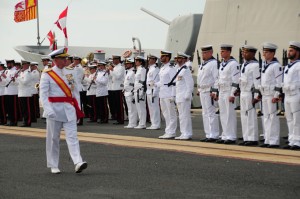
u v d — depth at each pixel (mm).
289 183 14328
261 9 36219
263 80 20594
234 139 22156
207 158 18250
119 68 32531
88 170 16797
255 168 16328
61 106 16500
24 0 42812
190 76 23703
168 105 24359
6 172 16750
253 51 21266
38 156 19656
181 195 13305
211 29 39219
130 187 14289
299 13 34406
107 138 24172
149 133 26469
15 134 26703
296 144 19938
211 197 13047
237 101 35125
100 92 33469
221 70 21969
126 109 35938
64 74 16672
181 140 23281
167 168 16719
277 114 20609
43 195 13625
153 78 28203
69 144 16516
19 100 32156
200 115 36594
